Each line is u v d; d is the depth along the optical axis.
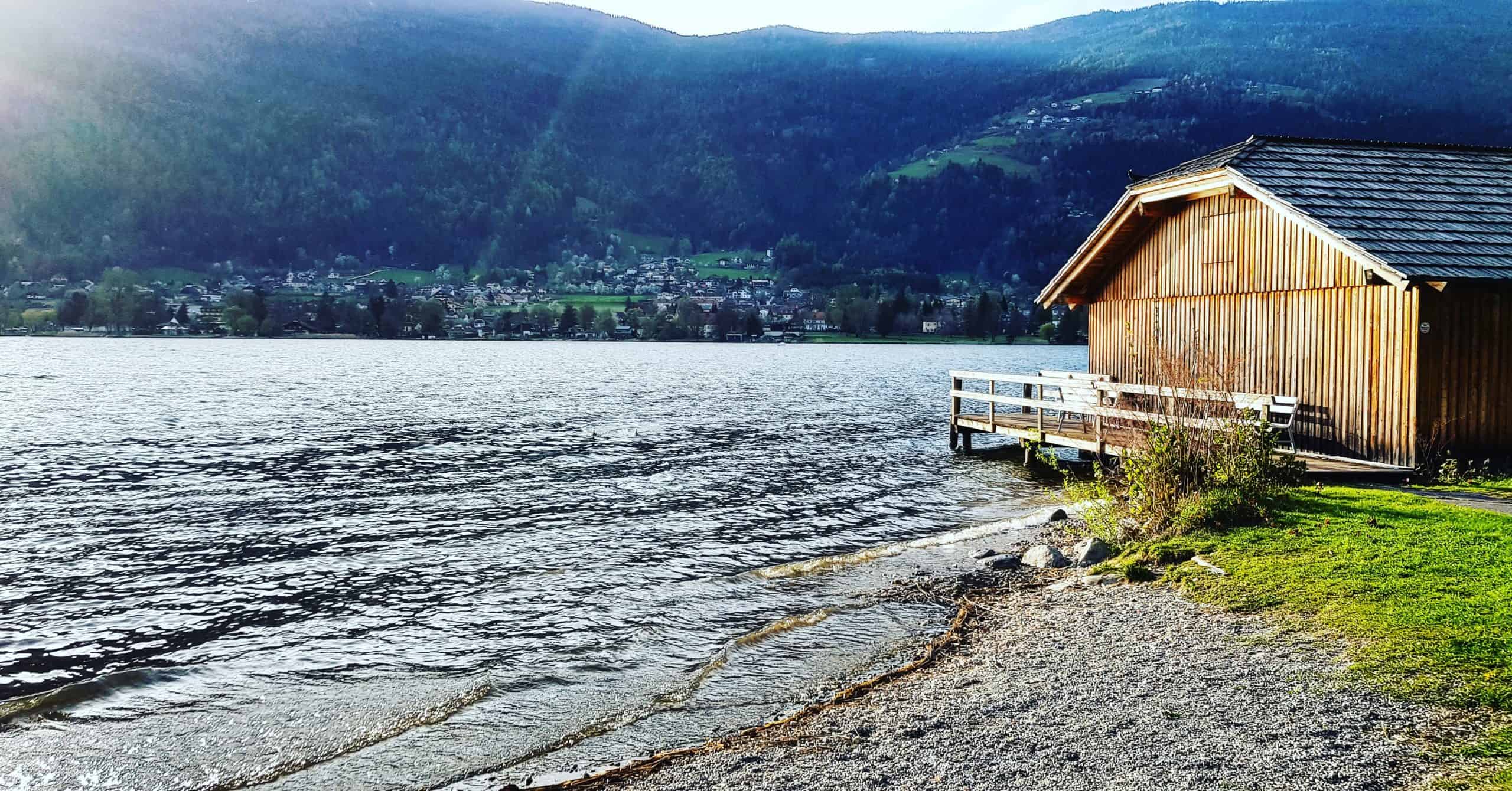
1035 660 8.80
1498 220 17.03
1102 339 23.73
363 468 25.89
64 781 7.66
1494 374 15.72
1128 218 21.52
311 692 9.59
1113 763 6.43
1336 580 9.62
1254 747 6.47
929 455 27.36
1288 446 17.70
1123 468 15.77
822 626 11.00
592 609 12.31
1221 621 9.21
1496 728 6.36
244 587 13.87
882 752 6.96
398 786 7.41
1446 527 11.30
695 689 9.20
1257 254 18.58
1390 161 19.31
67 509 19.98
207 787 7.52
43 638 11.66
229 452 29.28
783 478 23.61
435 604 12.77
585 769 7.53
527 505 20.17
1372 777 5.94
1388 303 15.74
